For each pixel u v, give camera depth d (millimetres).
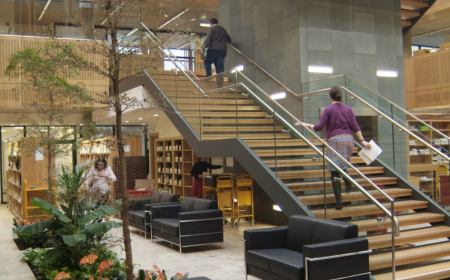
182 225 7746
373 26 10562
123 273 5211
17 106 12141
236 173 11305
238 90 7906
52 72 8312
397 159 7242
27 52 8266
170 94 10227
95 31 4695
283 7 10266
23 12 12156
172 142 13898
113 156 12664
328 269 4641
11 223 11602
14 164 12883
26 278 5598
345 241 4801
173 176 13859
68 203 5766
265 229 5871
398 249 5816
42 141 8258
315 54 9898
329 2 10109
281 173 6734
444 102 13234
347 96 8180
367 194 5344
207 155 8641
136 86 12375
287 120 7090
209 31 11289
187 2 14594
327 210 5910
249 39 11531
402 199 6926
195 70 13594
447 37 14297
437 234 6059
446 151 6707
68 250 5695
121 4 4277
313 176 6160
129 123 16750
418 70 14055
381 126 7504
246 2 11641
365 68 10406
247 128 7523
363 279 4840
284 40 10234
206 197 11219
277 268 5035
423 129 7090
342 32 10203
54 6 12359
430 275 5312
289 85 10086
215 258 7293
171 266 6801
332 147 6227
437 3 13648
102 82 12758
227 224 10727
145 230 9250
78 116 15211
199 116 8961
